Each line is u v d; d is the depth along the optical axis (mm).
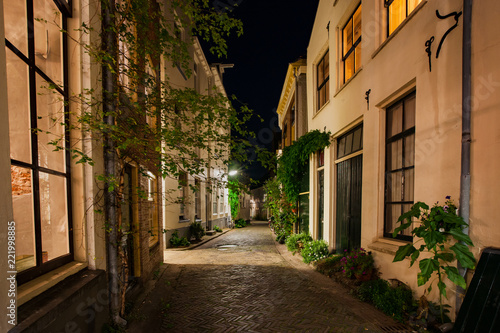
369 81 5191
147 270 5742
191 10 3447
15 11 2316
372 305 4090
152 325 3697
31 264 2336
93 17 3141
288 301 4492
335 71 7027
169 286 5539
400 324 3432
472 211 2932
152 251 6457
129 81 4699
